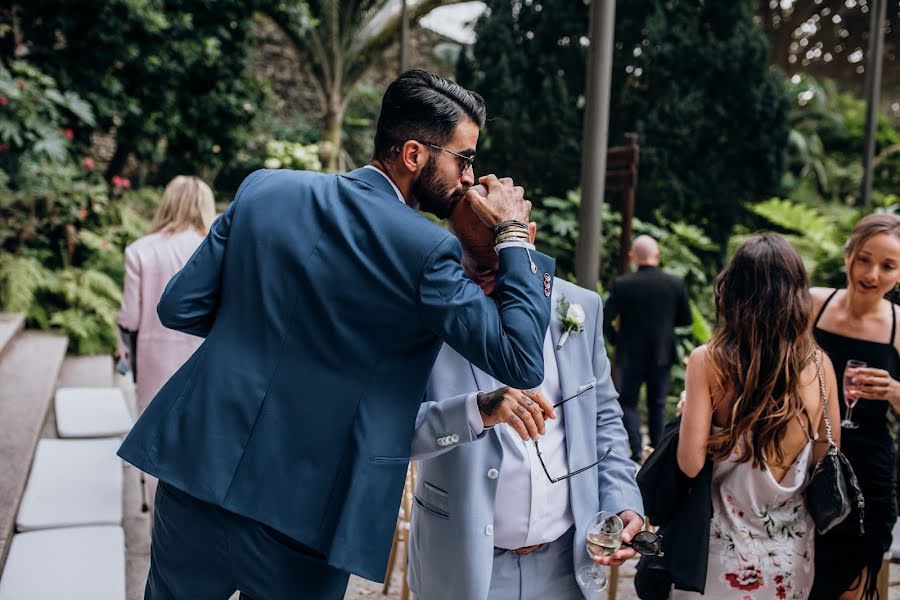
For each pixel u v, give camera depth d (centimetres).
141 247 348
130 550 362
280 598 148
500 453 176
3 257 716
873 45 955
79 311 730
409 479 325
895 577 367
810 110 1675
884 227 266
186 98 898
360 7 1319
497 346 142
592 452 189
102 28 769
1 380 538
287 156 1198
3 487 359
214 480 145
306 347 147
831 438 210
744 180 978
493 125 988
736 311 206
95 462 440
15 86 659
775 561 207
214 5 878
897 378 272
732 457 208
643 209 967
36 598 291
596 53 394
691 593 214
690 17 972
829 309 281
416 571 190
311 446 145
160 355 348
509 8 1017
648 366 583
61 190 732
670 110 945
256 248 151
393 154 155
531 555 184
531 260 153
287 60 1540
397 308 145
